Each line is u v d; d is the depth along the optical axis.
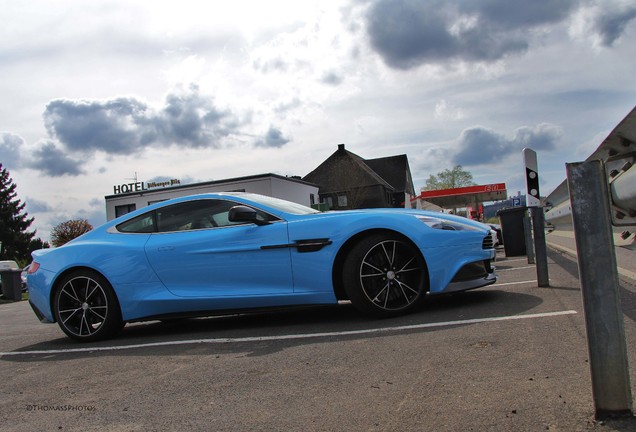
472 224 5.05
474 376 2.86
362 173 52.50
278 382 3.12
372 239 4.73
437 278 4.72
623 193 2.15
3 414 2.98
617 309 2.10
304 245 4.80
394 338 3.92
